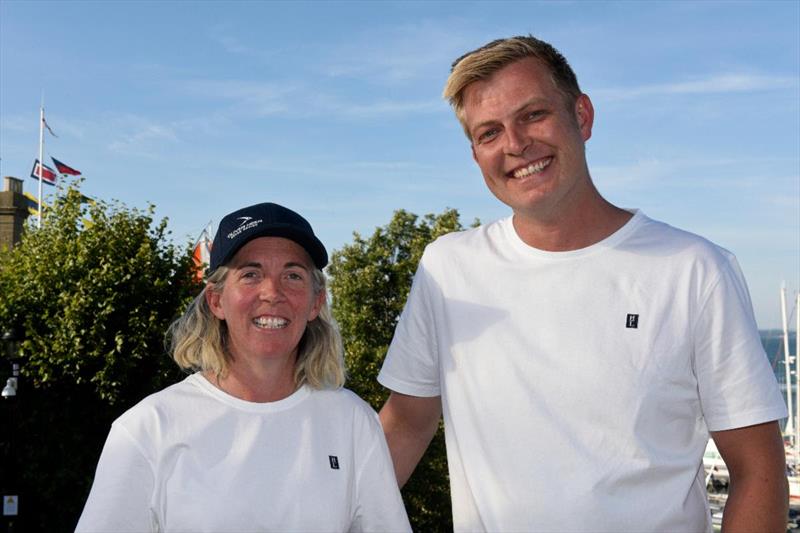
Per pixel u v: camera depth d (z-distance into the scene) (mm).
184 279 16125
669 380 2674
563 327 2777
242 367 2719
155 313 15094
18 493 14367
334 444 2734
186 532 2438
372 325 25016
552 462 2697
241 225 2705
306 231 2748
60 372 14914
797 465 37969
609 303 2748
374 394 20125
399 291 25484
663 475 2650
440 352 3066
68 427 15070
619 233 2828
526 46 2832
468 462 2895
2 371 14906
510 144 2793
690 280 2693
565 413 2711
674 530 2631
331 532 2604
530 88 2795
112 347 15070
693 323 2672
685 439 2725
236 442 2586
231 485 2504
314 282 2863
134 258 15469
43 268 15172
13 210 23625
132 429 2514
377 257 26203
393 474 2857
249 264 2695
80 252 15359
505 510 2750
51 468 14922
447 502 19547
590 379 2693
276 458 2607
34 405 14883
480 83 2889
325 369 2830
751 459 2623
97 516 2393
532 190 2781
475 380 2900
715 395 2656
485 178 2961
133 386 15508
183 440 2531
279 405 2705
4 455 14664
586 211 2846
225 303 2711
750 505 2566
